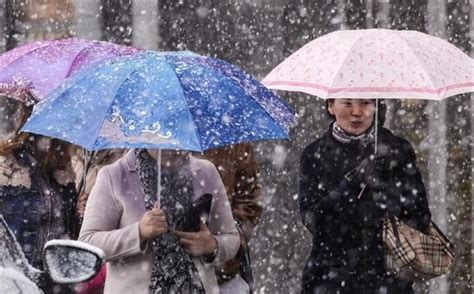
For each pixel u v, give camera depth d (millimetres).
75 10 22547
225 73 11086
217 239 11477
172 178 11375
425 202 13688
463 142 23047
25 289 9000
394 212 13484
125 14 23172
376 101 13422
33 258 12500
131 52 13891
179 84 10570
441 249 13523
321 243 13773
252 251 22734
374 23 23656
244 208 13281
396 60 13023
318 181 13891
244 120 10633
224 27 23953
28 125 10539
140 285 11172
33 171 12617
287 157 23203
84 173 13758
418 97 12711
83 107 10500
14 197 12492
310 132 23547
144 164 11352
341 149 13875
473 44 23203
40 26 22359
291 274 22828
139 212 11234
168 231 11164
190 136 10195
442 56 13281
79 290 12609
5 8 22266
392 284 13562
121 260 11227
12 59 13602
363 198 13602
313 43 13805
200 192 11516
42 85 13164
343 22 23719
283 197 23031
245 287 12883
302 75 13312
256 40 23906
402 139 13852
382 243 13516
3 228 9297
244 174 13344
